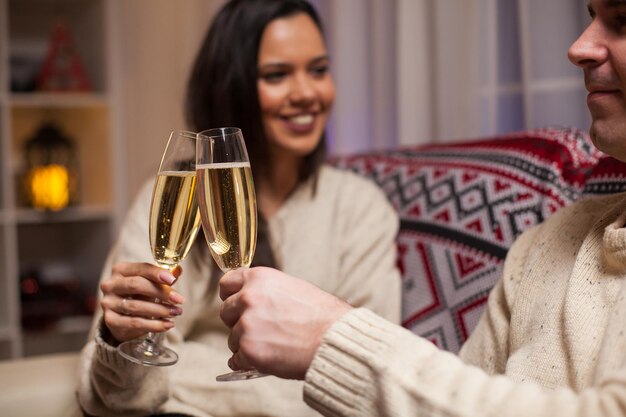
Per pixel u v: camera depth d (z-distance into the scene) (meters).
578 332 0.86
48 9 3.52
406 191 1.64
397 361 0.74
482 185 1.50
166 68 3.09
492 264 1.41
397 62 2.38
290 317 0.80
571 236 1.00
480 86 2.09
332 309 0.81
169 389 1.27
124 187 3.39
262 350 0.80
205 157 0.94
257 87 1.59
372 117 2.54
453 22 2.13
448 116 2.16
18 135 3.45
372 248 1.58
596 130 0.84
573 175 1.37
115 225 3.35
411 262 1.55
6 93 3.10
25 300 3.20
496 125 2.08
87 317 3.23
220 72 1.60
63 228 3.58
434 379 0.72
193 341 1.54
